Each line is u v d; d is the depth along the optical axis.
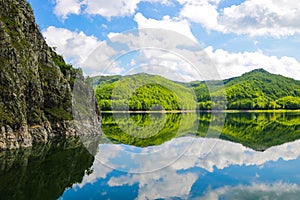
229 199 14.53
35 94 40.97
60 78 48.25
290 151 28.45
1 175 20.56
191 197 14.10
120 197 13.30
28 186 17.94
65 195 15.32
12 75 36.44
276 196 15.49
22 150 31.06
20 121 34.41
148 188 14.20
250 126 51.56
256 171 19.91
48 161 25.14
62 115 44.72
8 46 37.25
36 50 47.34
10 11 43.72
